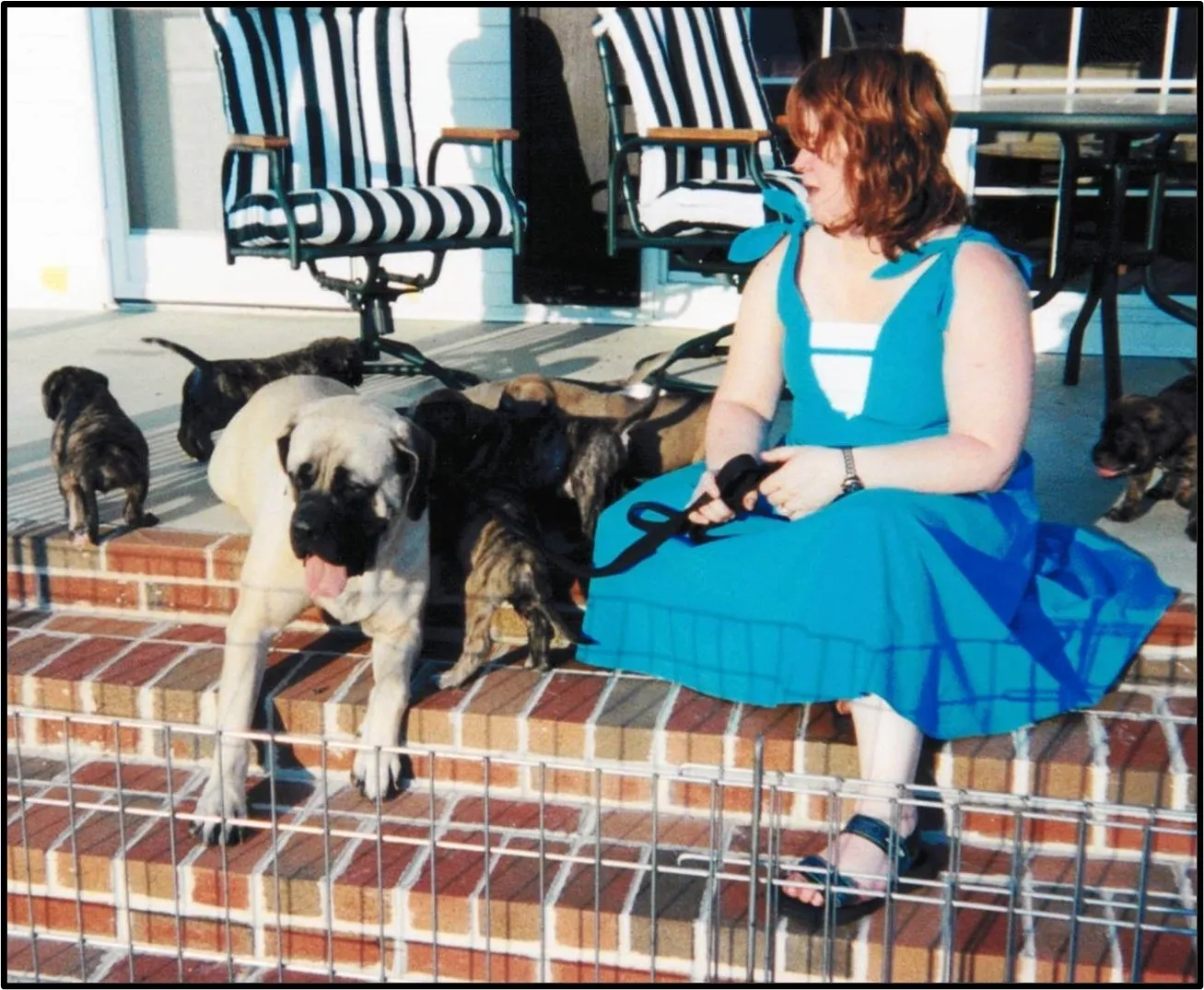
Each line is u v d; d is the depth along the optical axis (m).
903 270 2.72
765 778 2.65
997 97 4.96
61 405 3.67
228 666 3.09
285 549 2.98
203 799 3.01
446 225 4.86
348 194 4.71
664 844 2.97
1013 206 5.94
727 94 5.32
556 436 3.48
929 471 2.66
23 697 3.36
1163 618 3.14
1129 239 5.83
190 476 4.20
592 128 6.02
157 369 5.43
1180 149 5.68
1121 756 2.92
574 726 3.07
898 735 2.67
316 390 3.51
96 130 6.48
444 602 3.49
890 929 2.51
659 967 2.73
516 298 6.28
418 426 3.00
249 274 6.55
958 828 2.42
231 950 2.90
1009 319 2.66
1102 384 5.15
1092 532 3.29
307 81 5.22
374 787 3.07
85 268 6.66
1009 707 2.79
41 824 3.08
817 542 2.68
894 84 2.59
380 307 5.24
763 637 2.79
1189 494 3.72
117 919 3.00
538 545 3.16
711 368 5.28
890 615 2.62
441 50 6.07
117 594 3.68
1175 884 2.83
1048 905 2.74
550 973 2.80
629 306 6.19
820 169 2.68
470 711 3.13
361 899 2.84
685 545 2.93
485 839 2.78
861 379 2.78
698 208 4.64
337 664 3.38
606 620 3.09
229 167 4.77
